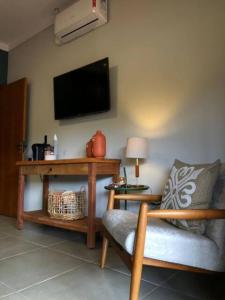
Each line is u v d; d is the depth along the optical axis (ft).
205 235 4.38
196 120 7.06
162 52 7.92
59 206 8.56
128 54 8.77
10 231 9.28
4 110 13.15
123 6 9.05
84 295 4.65
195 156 7.00
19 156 12.05
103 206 9.03
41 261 6.29
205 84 6.96
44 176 10.96
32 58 12.61
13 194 12.29
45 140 10.94
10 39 13.57
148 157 7.98
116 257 6.59
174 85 7.59
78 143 10.19
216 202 4.70
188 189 4.83
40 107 11.99
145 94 8.23
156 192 7.73
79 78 9.91
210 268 4.14
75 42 10.60
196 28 7.24
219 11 6.83
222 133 6.57
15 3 10.59
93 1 9.15
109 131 9.13
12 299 4.50
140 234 3.90
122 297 4.58
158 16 8.10
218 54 6.77
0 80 13.80
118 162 8.38
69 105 10.23
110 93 9.17
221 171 4.92
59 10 11.01
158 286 5.08
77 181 10.05
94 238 7.37
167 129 7.64
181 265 4.09
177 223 4.66
